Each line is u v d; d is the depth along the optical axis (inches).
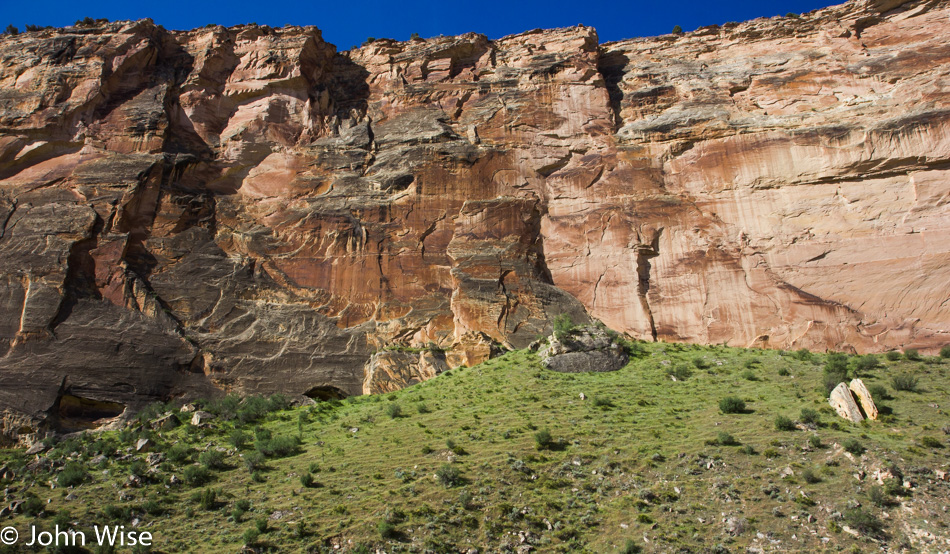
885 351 1277.1
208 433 1098.7
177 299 1392.7
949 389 1027.9
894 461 804.6
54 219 1397.6
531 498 814.5
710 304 1428.4
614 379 1179.9
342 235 1519.4
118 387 1246.9
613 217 1550.2
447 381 1254.9
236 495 874.8
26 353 1239.5
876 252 1373.0
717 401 1052.5
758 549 699.4
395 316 1448.1
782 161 1507.1
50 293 1299.2
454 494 824.9
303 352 1385.3
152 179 1489.9
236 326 1392.7
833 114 1537.9
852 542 696.4
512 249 1509.6
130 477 914.1
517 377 1208.2
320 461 952.9
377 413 1134.4
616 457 882.8
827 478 796.0
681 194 1551.4
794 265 1412.4
